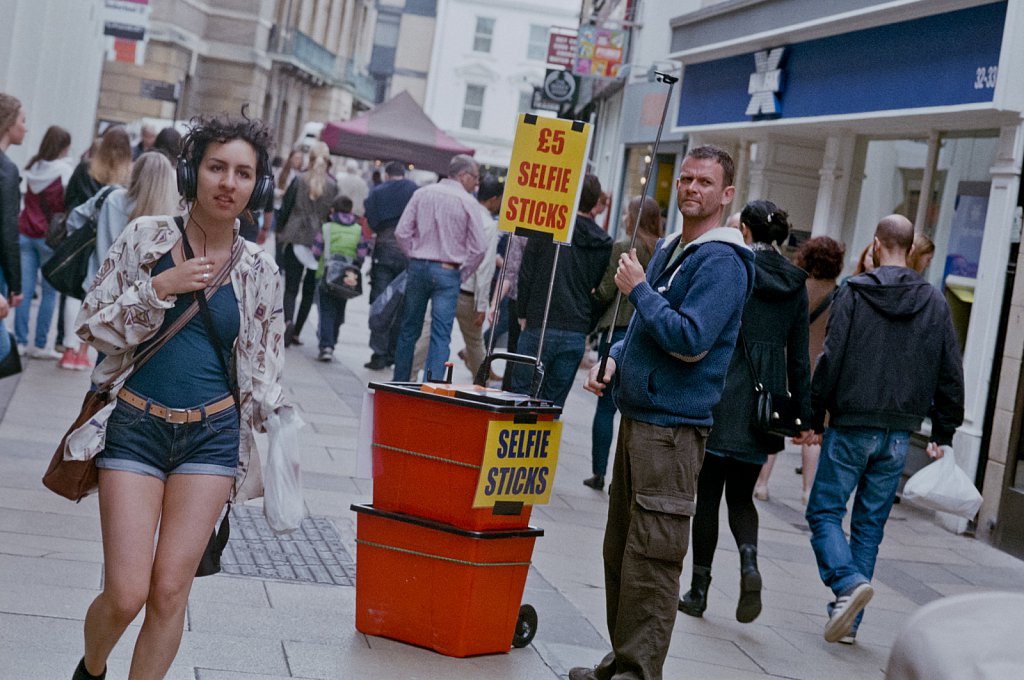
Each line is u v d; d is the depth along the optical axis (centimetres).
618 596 540
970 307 1175
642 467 508
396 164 1498
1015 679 183
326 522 751
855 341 684
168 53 4125
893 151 1403
